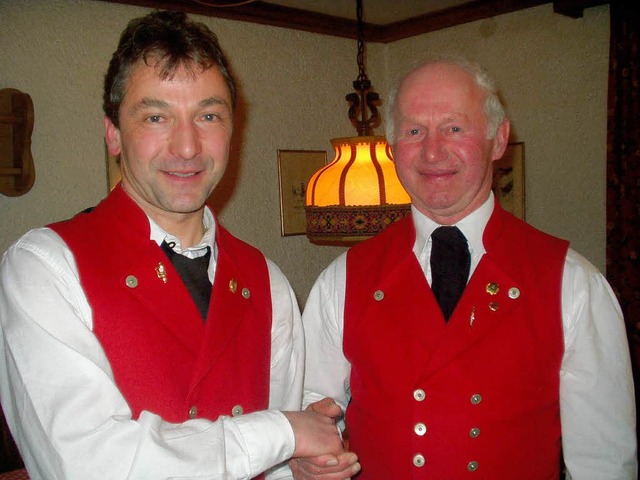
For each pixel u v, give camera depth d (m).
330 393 1.38
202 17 2.70
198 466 0.76
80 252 0.91
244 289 1.08
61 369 0.79
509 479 1.12
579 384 1.13
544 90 2.83
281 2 2.84
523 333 1.12
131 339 0.91
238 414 1.02
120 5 2.45
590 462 1.14
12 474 1.66
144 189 0.95
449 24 3.12
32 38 2.23
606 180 2.60
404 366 1.17
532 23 2.84
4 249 2.20
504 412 1.11
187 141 0.90
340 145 1.52
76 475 0.75
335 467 0.96
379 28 3.36
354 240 1.45
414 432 1.13
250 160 2.90
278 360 1.15
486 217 1.22
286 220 3.05
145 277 0.94
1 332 0.89
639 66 2.44
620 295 2.57
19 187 2.18
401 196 1.40
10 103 2.14
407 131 1.19
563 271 1.16
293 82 3.06
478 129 1.16
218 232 1.11
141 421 0.78
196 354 0.97
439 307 1.17
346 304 1.30
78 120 2.36
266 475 1.14
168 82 0.89
